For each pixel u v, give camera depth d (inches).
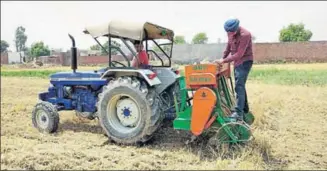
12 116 309.6
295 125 255.1
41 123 254.5
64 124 278.7
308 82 356.8
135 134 211.9
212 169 167.2
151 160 182.1
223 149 188.2
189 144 212.5
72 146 212.1
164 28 233.6
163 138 229.3
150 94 212.2
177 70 247.8
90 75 255.4
